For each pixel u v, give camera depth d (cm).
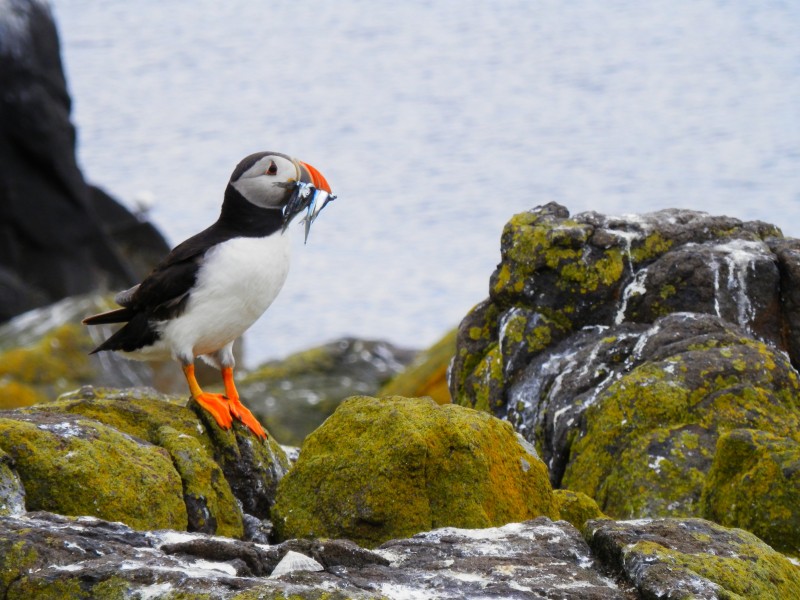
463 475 891
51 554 686
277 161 1083
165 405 1052
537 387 1241
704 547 748
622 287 1262
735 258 1241
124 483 857
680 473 1051
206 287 1060
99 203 4397
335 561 723
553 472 1177
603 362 1197
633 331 1241
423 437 888
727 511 974
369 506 886
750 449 977
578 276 1263
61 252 3997
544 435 1204
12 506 791
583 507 974
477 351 1346
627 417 1109
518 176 10400
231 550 714
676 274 1242
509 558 736
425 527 880
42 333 2722
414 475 887
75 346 2638
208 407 1041
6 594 661
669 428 1088
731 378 1117
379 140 14012
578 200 9481
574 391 1189
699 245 1273
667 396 1103
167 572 657
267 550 728
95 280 4094
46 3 3969
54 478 833
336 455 920
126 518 845
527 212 1351
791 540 934
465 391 1327
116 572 659
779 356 1147
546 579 702
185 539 738
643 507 1037
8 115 3841
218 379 2812
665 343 1176
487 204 9162
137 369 2694
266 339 5559
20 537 689
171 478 895
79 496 835
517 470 933
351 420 940
